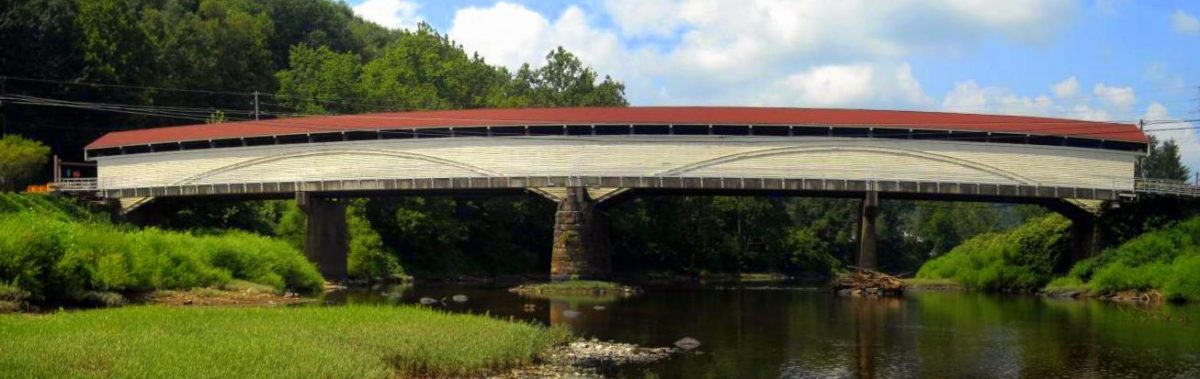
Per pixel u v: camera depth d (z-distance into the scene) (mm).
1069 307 39188
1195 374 21422
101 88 68375
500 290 50844
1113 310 37469
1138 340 27219
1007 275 52000
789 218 103875
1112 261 47531
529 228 83562
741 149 50562
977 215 137000
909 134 50406
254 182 54781
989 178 50375
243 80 87875
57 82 66125
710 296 47781
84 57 67812
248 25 92625
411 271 67562
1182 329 30031
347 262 58875
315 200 55000
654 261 84938
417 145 53344
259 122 56875
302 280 43750
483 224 78062
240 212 65750
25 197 53469
